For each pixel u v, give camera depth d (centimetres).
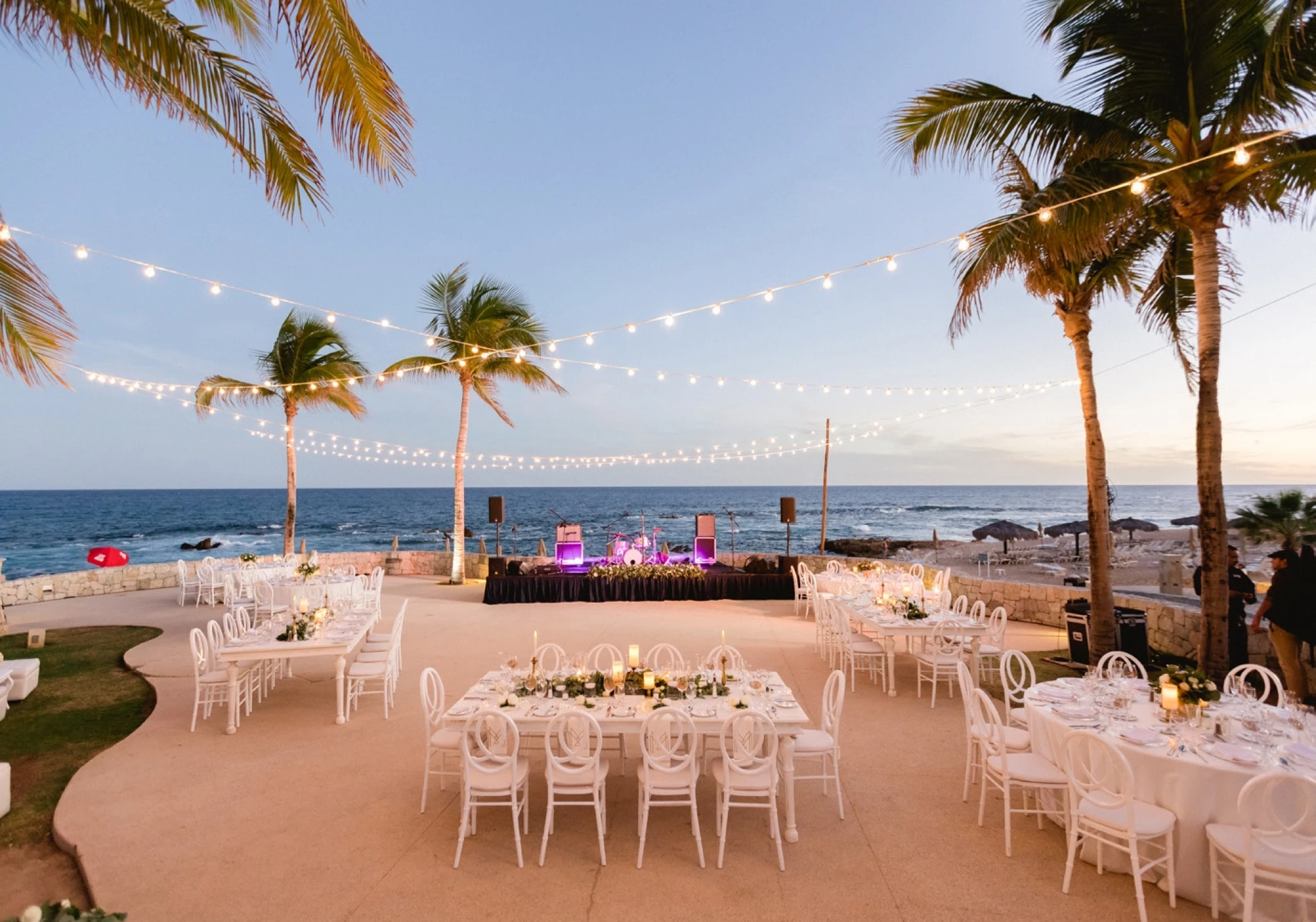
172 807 486
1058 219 612
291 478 1655
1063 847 430
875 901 371
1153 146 679
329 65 450
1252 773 360
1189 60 624
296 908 365
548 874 399
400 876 397
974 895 377
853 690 781
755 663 893
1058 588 1121
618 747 609
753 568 1477
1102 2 641
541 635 1064
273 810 481
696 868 405
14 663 775
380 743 614
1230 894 355
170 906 368
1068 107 682
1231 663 767
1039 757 461
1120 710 452
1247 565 1404
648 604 1370
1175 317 849
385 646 805
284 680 832
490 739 451
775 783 412
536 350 1645
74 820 466
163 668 876
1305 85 589
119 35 434
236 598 1196
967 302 680
